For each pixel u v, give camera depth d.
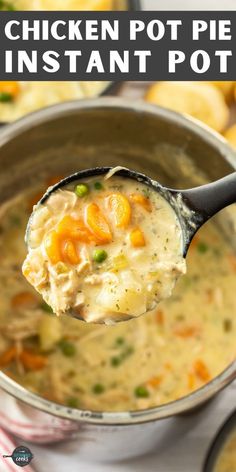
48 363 0.68
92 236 0.56
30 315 0.69
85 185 0.57
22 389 0.59
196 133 0.66
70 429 0.69
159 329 0.69
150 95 0.76
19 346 0.68
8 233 0.72
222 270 0.72
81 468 0.70
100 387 0.68
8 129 0.66
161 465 0.70
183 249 0.56
